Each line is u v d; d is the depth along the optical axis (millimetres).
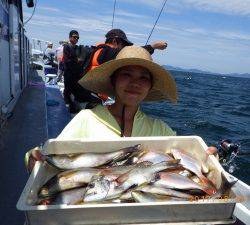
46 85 10078
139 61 2338
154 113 17172
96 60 4672
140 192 1971
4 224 2600
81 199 1978
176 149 2445
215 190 2053
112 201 1958
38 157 2084
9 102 5836
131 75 2430
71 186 2070
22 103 6984
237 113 21109
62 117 5965
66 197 1983
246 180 7609
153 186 2076
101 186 2012
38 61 17078
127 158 2367
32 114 6047
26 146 4379
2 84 5086
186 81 64500
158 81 2580
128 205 1609
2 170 3553
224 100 30078
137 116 2629
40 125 5375
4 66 5355
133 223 1633
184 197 2025
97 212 1598
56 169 2279
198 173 2250
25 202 1600
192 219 1676
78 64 5980
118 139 2387
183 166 2303
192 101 25312
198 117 17141
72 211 1579
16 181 3303
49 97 7840
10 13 6043
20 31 8062
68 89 6395
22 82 8578
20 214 2740
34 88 9531
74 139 2350
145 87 2469
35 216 1560
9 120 5551
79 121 2568
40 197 1923
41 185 2035
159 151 2418
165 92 2668
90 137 2527
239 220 2426
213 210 1683
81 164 2273
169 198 2008
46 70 12766
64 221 1583
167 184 2098
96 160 2318
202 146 2381
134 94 2463
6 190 3109
